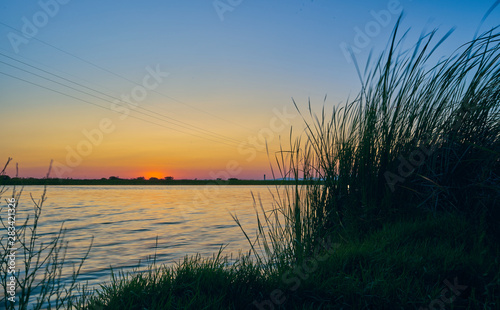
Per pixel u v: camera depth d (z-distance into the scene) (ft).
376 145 12.38
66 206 57.82
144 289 7.99
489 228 10.14
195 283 8.07
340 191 12.39
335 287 8.03
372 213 11.76
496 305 6.79
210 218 39.50
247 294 7.93
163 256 18.89
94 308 7.47
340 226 11.95
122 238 25.50
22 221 33.68
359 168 12.29
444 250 9.14
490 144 11.07
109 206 59.52
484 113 11.25
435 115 12.02
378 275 8.10
